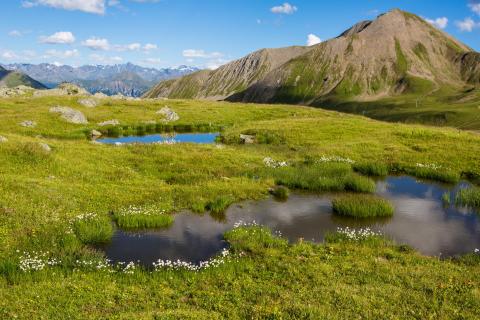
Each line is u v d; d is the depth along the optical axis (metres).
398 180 38.34
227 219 26.89
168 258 20.88
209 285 17.53
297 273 18.45
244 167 40.00
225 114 84.50
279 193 32.38
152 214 25.89
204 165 39.66
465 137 54.75
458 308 15.38
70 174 32.78
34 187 27.42
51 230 22.34
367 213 27.80
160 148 45.50
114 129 67.75
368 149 48.62
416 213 28.86
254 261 20.05
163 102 97.38
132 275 18.25
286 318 14.39
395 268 19.11
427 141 53.03
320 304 15.52
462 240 23.89
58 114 68.31
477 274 18.67
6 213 23.12
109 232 23.06
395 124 72.38
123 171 35.62
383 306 15.37
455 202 31.22
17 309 14.77
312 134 58.34
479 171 39.78
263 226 25.06
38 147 35.72
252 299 16.12
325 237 23.56
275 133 59.16
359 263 19.61
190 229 24.98
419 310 15.16
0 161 32.12
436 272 18.64
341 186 34.50
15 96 102.50
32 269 18.19
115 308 15.29
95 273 18.34
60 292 16.22
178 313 14.55
